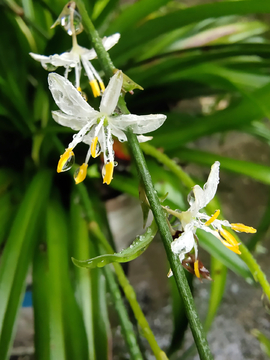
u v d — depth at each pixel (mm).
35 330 73
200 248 165
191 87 133
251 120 104
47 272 82
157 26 98
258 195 187
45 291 78
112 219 157
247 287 150
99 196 111
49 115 112
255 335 110
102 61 54
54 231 90
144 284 153
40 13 130
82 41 92
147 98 135
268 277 151
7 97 108
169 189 102
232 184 191
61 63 68
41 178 104
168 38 143
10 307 72
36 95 127
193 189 51
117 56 106
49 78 48
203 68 117
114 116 51
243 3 86
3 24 113
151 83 124
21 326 128
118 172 115
